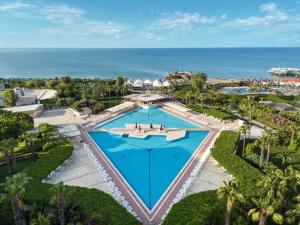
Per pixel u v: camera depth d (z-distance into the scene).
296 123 73.69
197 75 131.25
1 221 38.69
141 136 73.12
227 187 32.25
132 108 103.69
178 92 116.75
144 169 55.09
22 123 58.66
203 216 34.44
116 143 69.19
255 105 94.81
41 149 63.22
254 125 83.19
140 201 43.69
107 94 119.88
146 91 134.12
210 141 69.19
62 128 73.19
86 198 39.28
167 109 102.44
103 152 63.12
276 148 66.00
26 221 37.38
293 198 35.38
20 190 31.81
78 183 48.09
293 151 63.81
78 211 36.50
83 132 76.25
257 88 137.38
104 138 72.56
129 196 45.03
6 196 32.50
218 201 37.62
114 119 90.19
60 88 110.56
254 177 45.12
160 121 88.75
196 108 100.56
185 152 63.19
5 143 49.22
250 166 49.66
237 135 65.06
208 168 53.78
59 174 51.06
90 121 86.12
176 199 43.38
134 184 49.31
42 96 118.44
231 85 159.38
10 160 57.50
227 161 51.53
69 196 39.62
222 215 35.19
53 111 98.19
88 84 137.50
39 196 39.56
